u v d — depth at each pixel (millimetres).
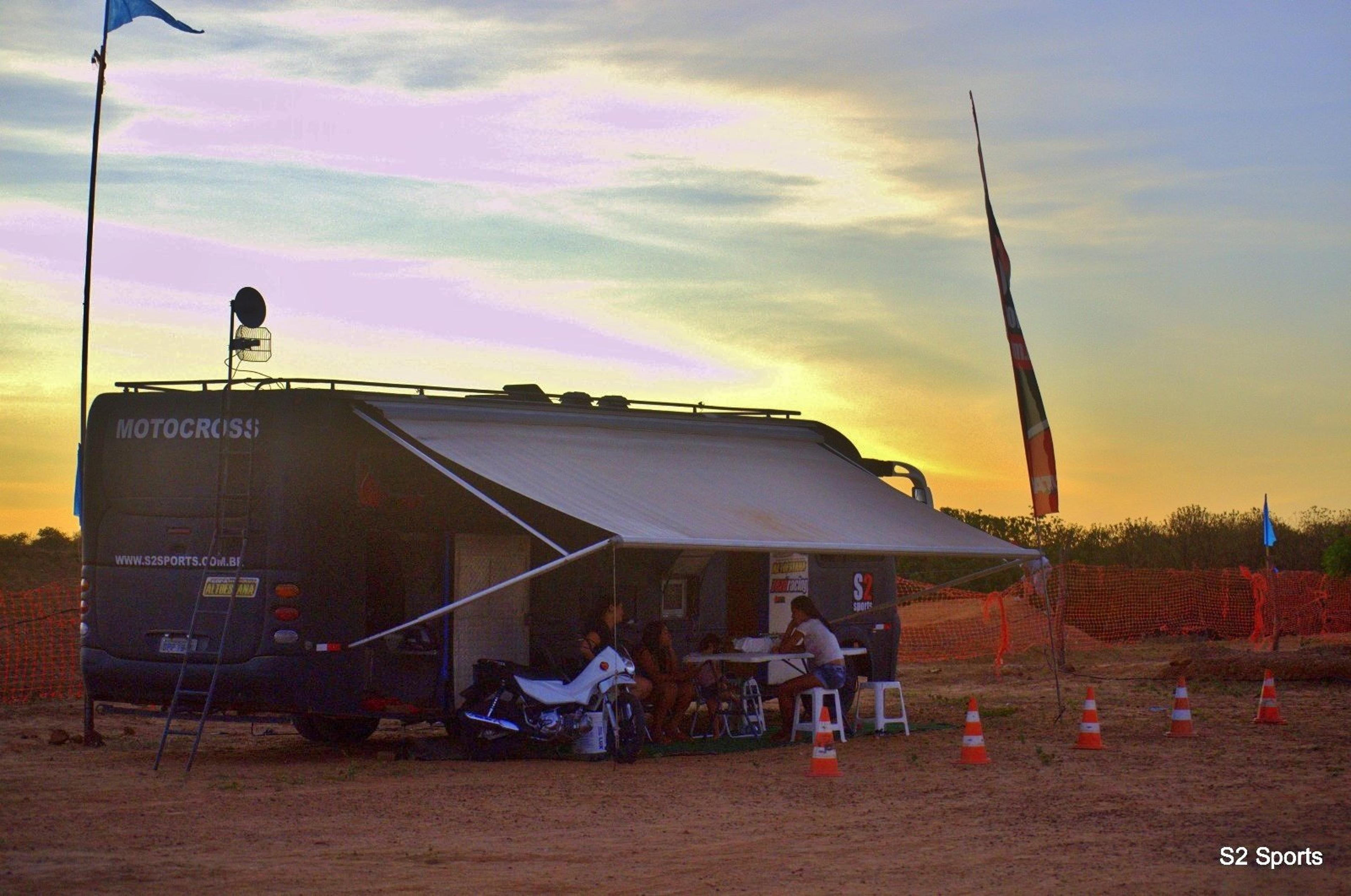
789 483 14289
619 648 13086
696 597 14641
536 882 7562
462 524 13016
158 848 8430
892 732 14852
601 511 11430
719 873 7816
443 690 12742
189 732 14805
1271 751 12953
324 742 14133
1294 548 43844
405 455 12656
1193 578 33062
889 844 8648
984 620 30938
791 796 10516
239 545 12102
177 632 12266
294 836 8859
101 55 15516
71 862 7977
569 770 12016
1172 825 9266
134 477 12648
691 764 12422
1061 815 9641
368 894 7254
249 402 12172
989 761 12430
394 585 12562
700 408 15047
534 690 12453
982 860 8172
